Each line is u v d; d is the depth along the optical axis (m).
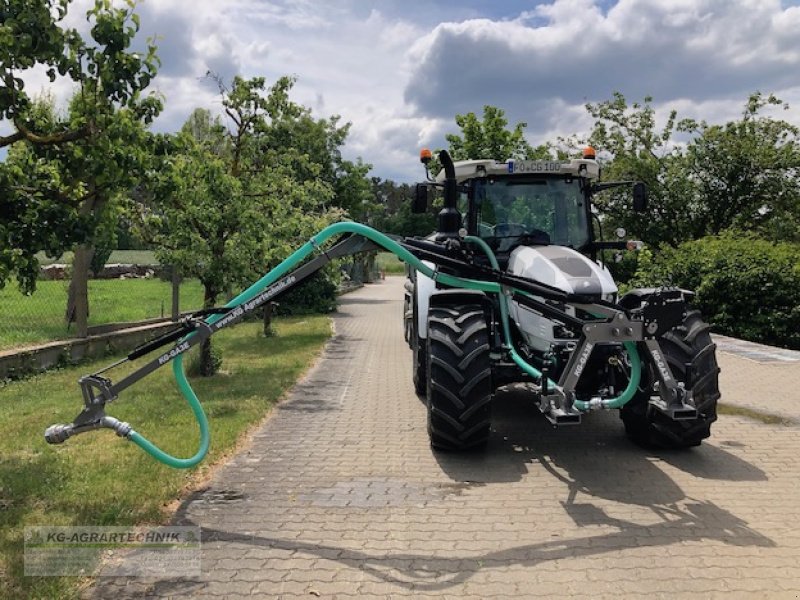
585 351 4.61
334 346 12.68
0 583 3.51
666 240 20.30
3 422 6.77
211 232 8.84
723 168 19.64
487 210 6.76
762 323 12.81
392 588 3.54
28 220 4.48
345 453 5.83
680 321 4.62
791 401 7.51
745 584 3.53
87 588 3.54
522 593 3.47
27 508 4.50
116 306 16.97
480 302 5.84
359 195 25.69
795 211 19.92
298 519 4.42
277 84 10.38
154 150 4.83
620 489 4.91
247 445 6.09
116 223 5.25
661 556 3.86
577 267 5.60
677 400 4.63
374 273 46.06
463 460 5.61
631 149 20.70
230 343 12.95
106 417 4.41
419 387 8.06
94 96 4.46
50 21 4.24
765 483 5.01
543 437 6.22
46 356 9.98
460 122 17.86
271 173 10.22
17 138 4.51
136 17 4.47
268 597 3.45
